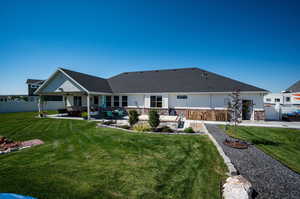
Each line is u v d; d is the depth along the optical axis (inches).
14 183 141.6
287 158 206.1
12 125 450.9
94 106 768.3
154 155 214.1
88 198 121.6
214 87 587.2
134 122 413.7
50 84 631.8
